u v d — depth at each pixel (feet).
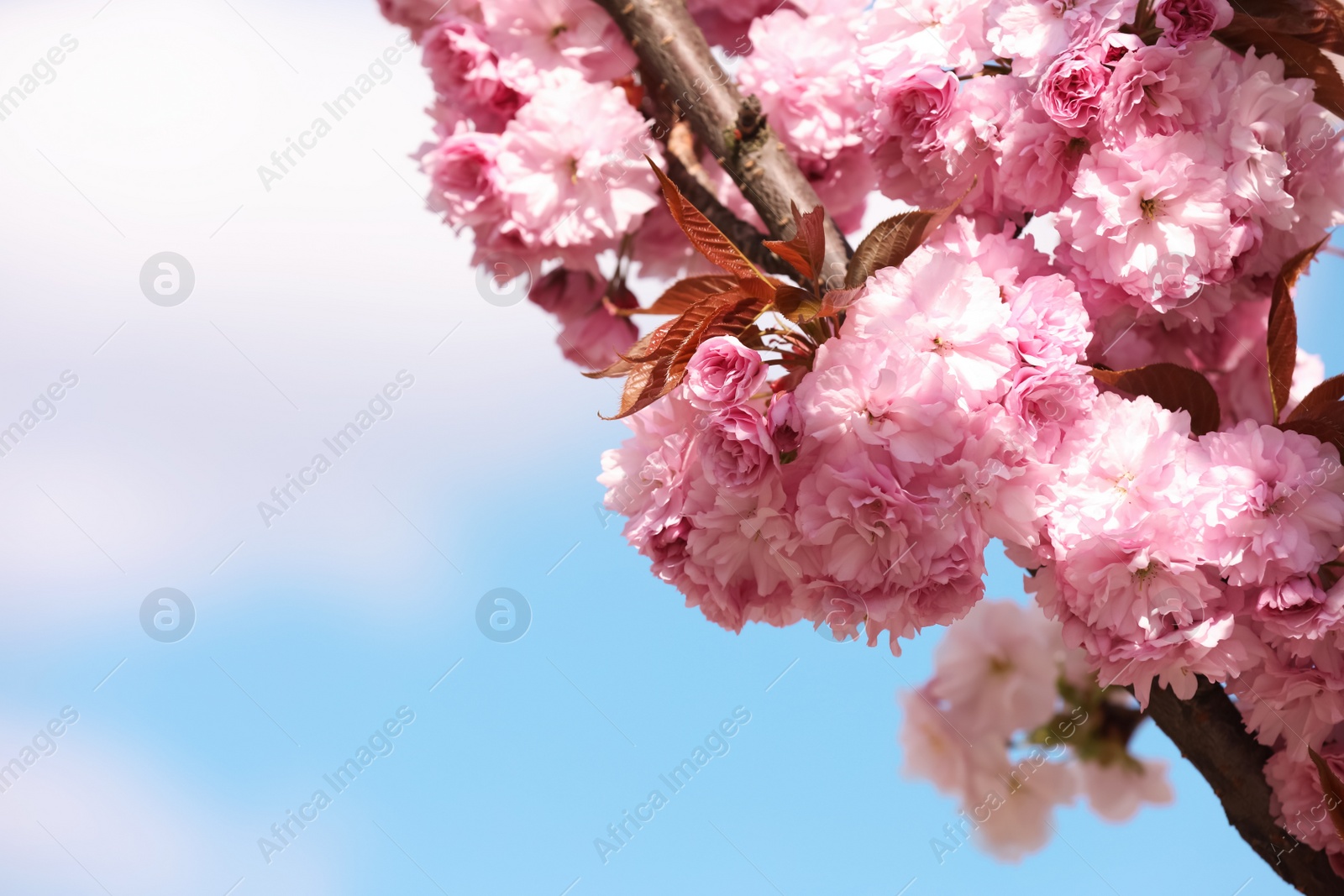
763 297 5.59
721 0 6.21
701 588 5.69
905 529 5.55
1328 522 5.58
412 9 6.32
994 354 5.57
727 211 6.04
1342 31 5.66
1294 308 5.67
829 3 6.12
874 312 5.58
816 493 5.58
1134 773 5.99
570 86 6.13
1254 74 5.66
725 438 5.57
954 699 6.07
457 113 6.22
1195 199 5.66
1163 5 5.65
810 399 5.56
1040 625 6.03
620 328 6.26
